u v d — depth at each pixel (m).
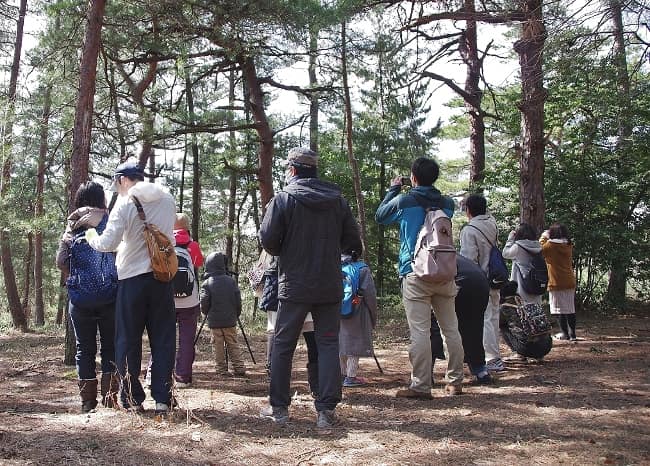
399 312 17.72
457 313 6.20
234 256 27.66
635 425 4.47
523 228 8.07
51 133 14.38
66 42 11.67
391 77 16.45
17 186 15.75
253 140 18.11
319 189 4.60
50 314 30.97
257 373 7.87
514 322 7.23
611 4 6.97
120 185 4.90
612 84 9.92
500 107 16.92
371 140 22.64
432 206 5.55
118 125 13.99
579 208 14.43
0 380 7.10
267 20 12.69
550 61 7.77
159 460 3.71
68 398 5.97
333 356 4.56
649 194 14.60
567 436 4.23
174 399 4.94
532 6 9.65
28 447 3.92
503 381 6.29
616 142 14.37
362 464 3.70
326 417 4.50
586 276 14.81
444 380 6.53
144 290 4.68
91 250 4.95
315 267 4.49
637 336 9.95
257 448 3.97
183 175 25.81
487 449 3.97
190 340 6.73
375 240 25.41
